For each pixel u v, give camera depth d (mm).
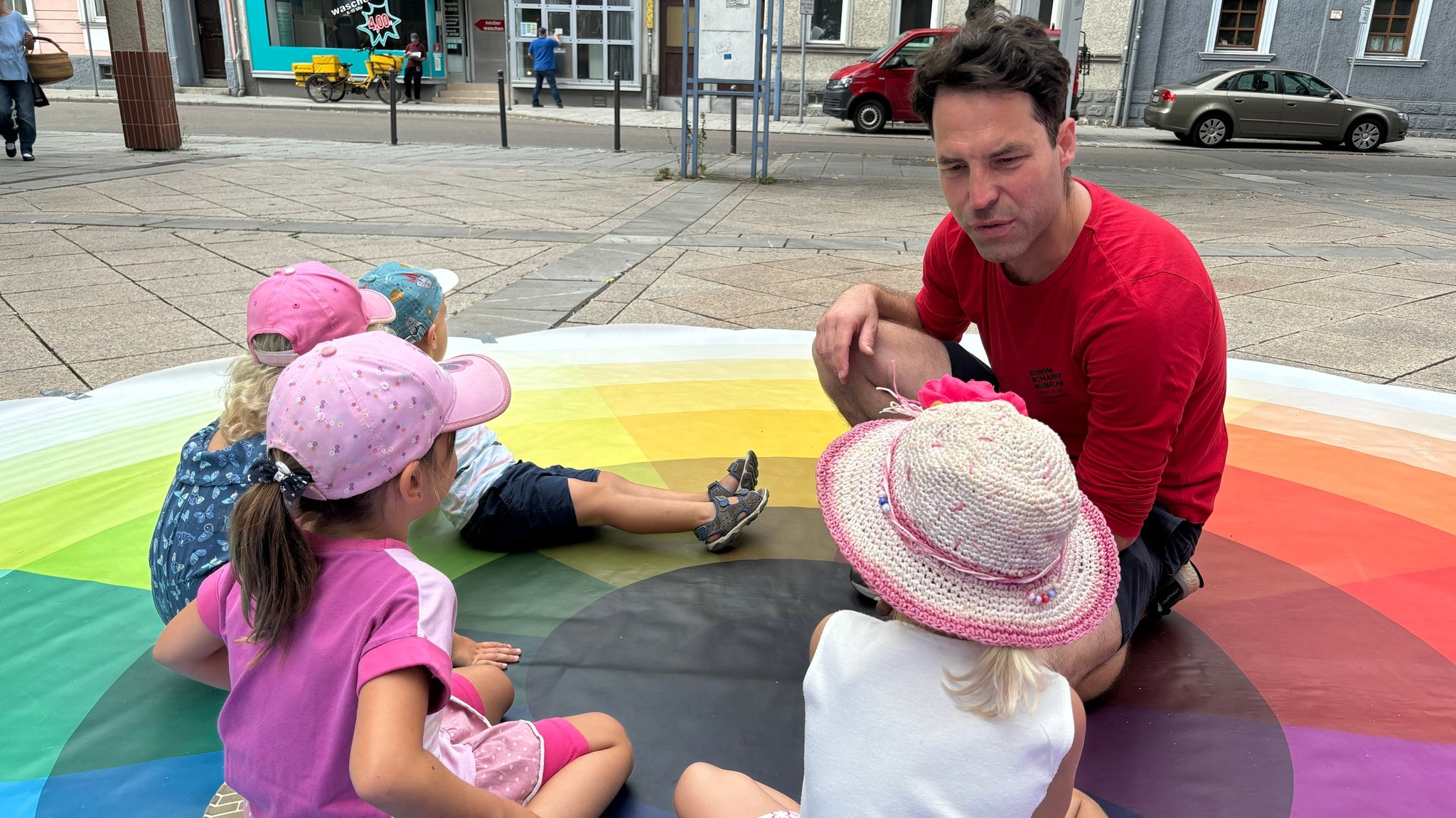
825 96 18797
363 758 1312
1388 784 1917
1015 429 1309
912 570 1343
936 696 1346
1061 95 1845
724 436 3584
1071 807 1642
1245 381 4211
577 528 2914
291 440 1450
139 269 6086
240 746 1477
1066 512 1269
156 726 2051
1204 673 2266
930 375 2707
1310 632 2428
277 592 1414
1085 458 2012
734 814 1590
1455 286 6207
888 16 20625
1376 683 2230
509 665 2252
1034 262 2092
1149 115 18156
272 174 10648
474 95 23656
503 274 6148
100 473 3162
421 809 1347
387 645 1389
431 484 1604
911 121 18812
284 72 23109
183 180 10023
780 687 2213
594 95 23094
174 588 1975
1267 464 3383
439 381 1577
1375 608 2523
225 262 6320
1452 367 4527
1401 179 12859
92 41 22812
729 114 21781
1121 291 1913
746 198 9891
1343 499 3129
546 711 2105
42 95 11430
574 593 2562
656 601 2527
